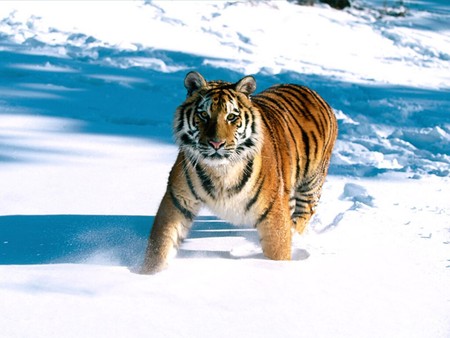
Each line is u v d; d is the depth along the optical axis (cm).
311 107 1015
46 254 846
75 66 1980
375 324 661
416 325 663
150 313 654
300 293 721
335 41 2644
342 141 1498
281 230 845
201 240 943
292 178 950
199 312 663
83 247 876
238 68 2098
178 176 827
